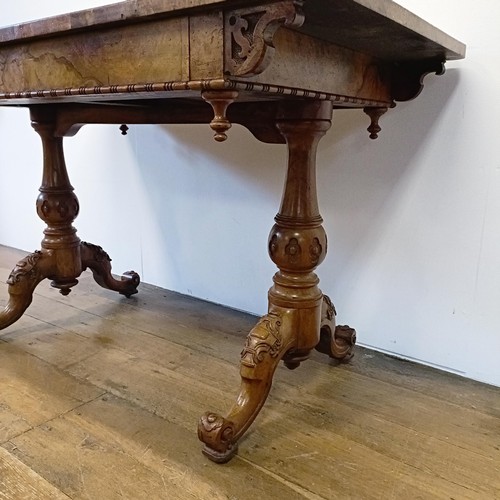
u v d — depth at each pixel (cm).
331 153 116
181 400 94
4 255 205
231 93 58
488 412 92
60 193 125
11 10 184
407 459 78
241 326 132
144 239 165
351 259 119
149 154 156
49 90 76
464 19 95
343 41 74
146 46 63
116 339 122
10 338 122
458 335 106
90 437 82
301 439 82
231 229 142
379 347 119
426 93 101
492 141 96
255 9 53
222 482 72
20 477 72
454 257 104
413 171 106
